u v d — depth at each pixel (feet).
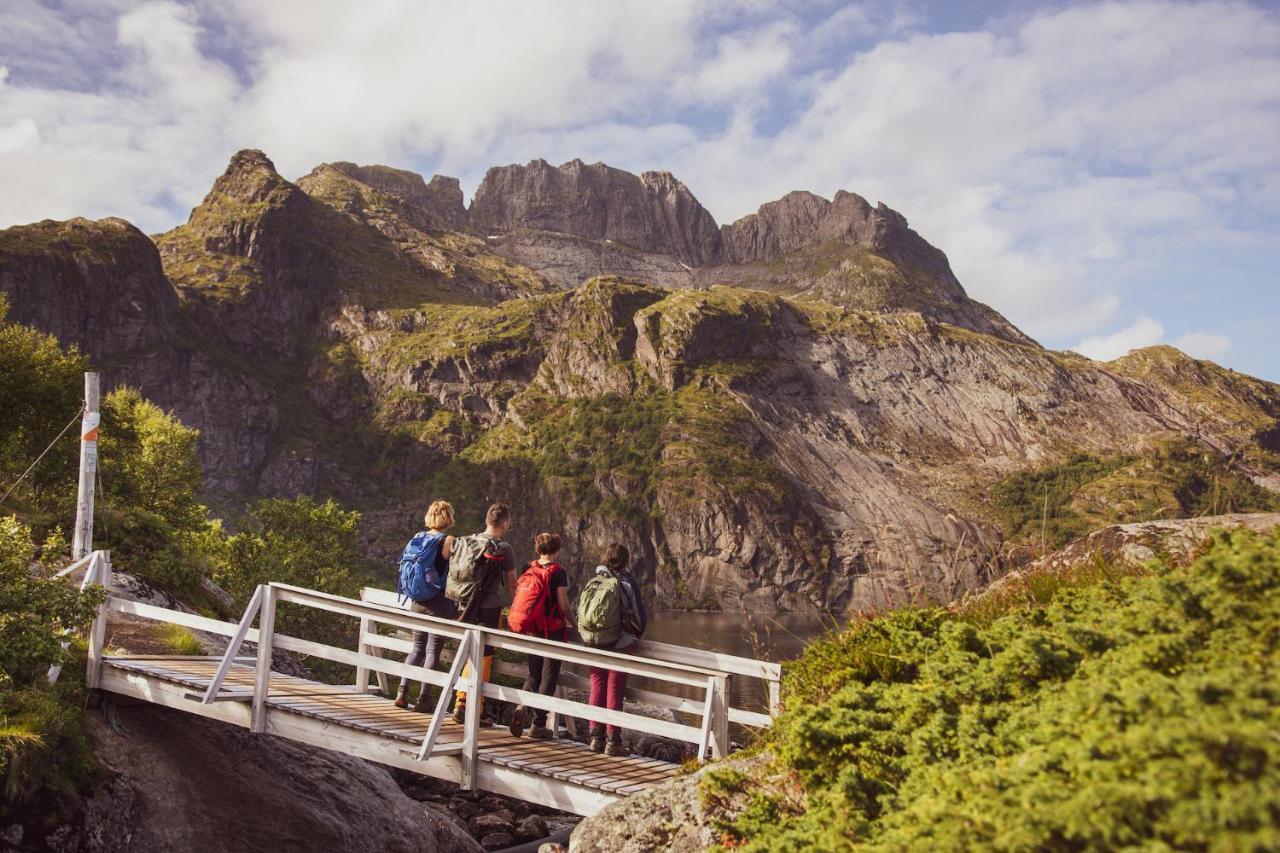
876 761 16.85
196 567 65.62
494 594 31.94
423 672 30.60
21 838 28.02
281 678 37.37
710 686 25.96
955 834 11.66
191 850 32.48
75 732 31.40
